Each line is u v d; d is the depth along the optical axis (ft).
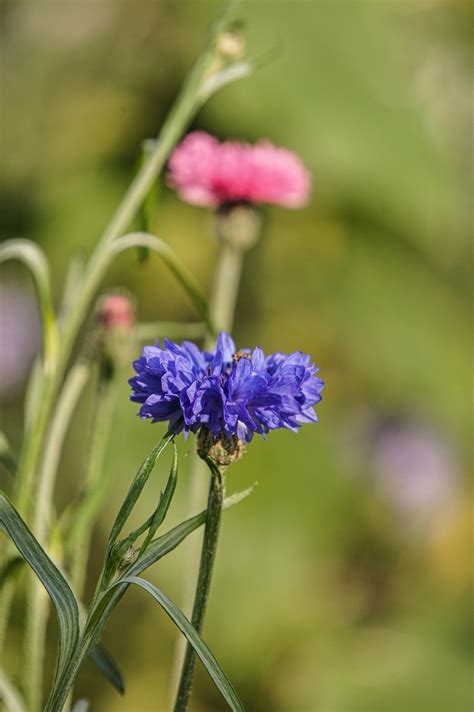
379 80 3.95
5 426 4.13
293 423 1.57
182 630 1.51
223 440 1.57
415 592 4.07
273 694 3.66
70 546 1.86
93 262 1.91
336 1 3.96
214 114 3.83
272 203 2.33
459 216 4.12
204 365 1.61
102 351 1.96
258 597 3.70
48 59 4.15
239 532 3.75
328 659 3.72
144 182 1.91
